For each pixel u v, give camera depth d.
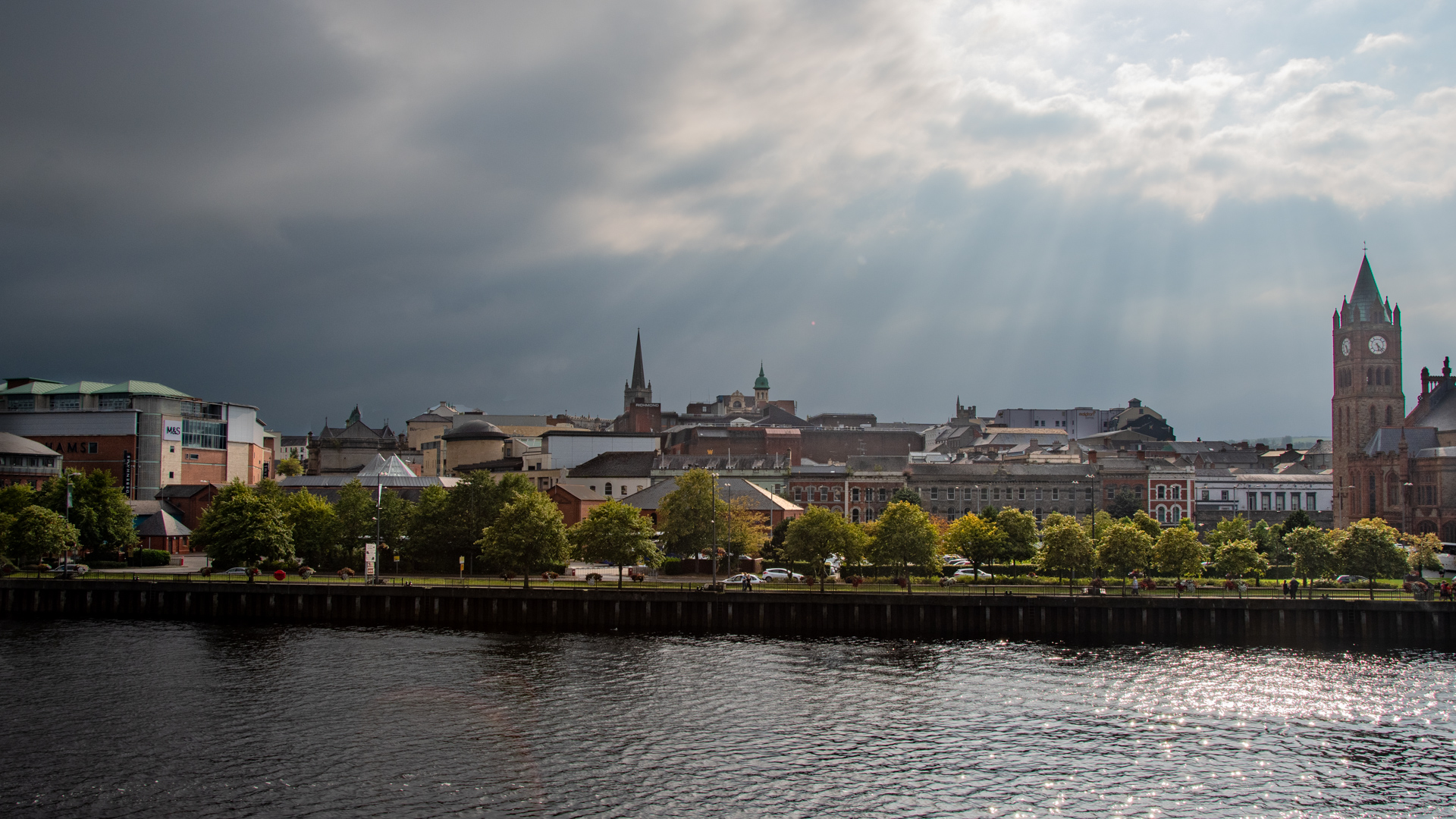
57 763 62.84
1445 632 104.62
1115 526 126.06
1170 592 115.50
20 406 196.62
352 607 114.69
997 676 86.38
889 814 55.72
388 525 147.00
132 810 55.62
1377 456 192.38
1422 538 161.25
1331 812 56.94
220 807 56.09
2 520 128.25
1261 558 124.75
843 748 66.62
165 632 105.69
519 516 120.81
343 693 79.38
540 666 89.31
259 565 133.50
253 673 85.81
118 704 75.69
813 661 92.12
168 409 195.00
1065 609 107.50
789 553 124.62
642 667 88.94
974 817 55.50
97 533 149.50
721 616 109.38
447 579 130.12
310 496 149.38
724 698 78.50
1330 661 94.69
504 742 67.31
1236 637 105.81
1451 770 63.47
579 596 111.38
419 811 55.59
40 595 119.31
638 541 122.75
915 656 95.12
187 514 184.50
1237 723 73.00
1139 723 72.81
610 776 61.19
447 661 91.25
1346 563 124.81
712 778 60.88
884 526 120.62
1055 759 64.75
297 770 61.81
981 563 143.00
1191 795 58.97
